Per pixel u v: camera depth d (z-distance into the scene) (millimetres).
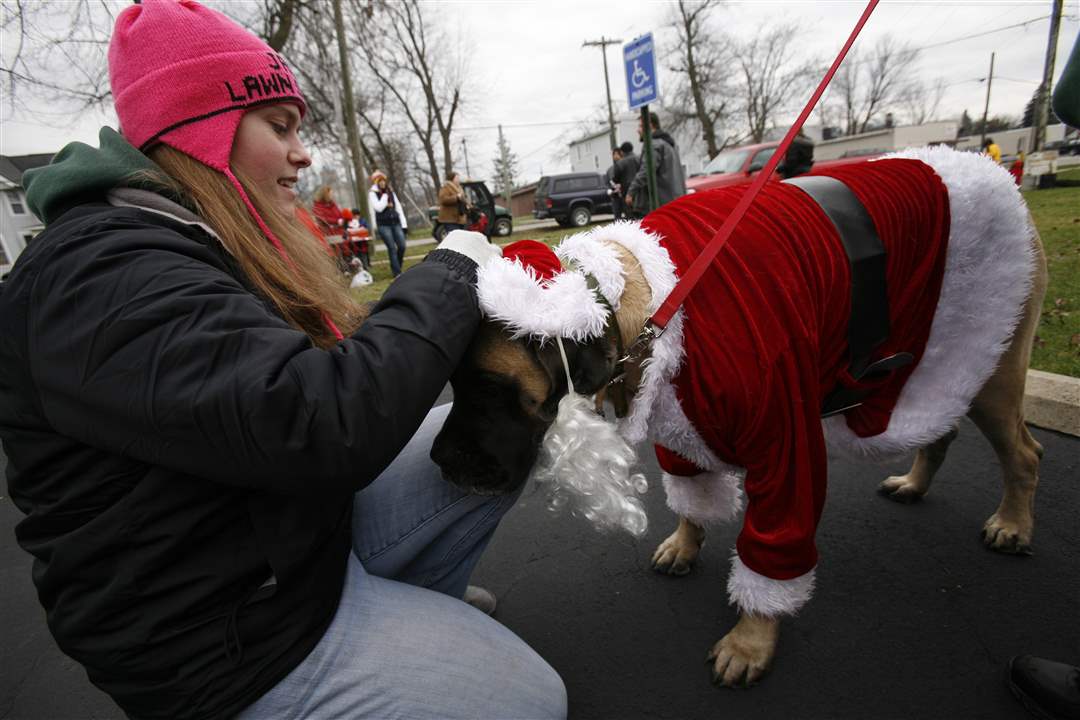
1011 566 1885
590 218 19000
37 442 854
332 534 1069
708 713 1526
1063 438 2557
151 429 787
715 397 1187
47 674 1954
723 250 1239
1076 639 1600
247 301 868
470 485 1160
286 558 955
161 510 859
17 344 808
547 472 1172
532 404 1126
